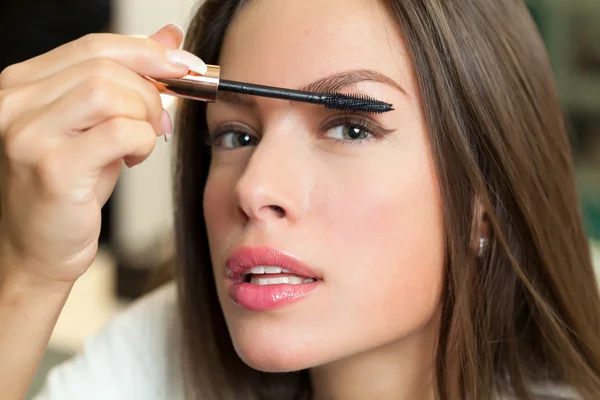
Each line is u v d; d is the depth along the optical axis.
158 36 0.58
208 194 0.70
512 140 0.74
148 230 1.72
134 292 1.57
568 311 0.81
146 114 0.52
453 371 0.70
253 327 0.63
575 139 1.52
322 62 0.63
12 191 0.51
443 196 0.67
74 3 1.57
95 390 0.84
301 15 0.65
